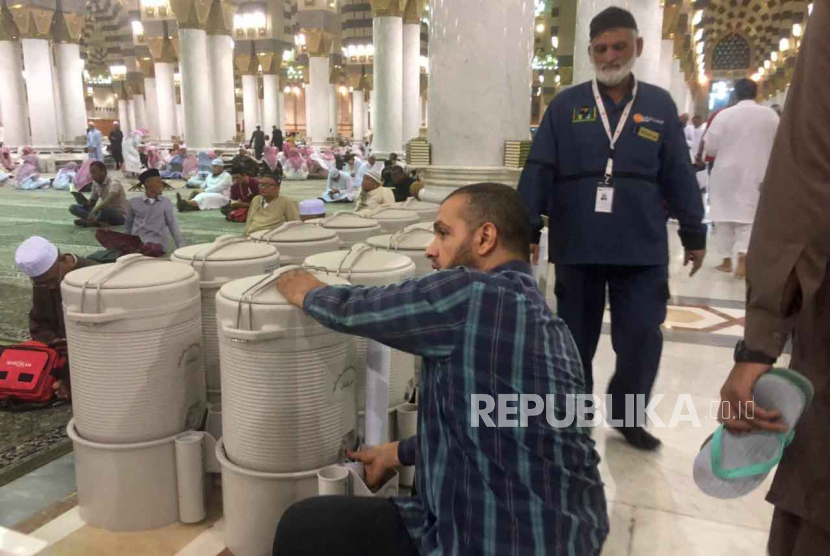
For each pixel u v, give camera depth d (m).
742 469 1.15
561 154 2.59
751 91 5.91
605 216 2.51
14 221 9.96
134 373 2.07
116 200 9.51
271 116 29.34
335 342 1.93
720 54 40.94
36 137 20.16
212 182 12.57
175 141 26.56
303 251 3.05
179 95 41.00
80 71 21.27
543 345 1.25
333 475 1.88
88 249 7.58
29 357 3.28
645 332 2.60
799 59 1.09
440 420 1.31
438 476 1.30
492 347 1.24
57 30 20.56
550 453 1.25
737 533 2.17
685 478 2.50
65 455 2.77
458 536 1.26
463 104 4.71
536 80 31.88
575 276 2.65
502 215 1.38
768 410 1.12
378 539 1.42
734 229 6.14
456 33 4.65
